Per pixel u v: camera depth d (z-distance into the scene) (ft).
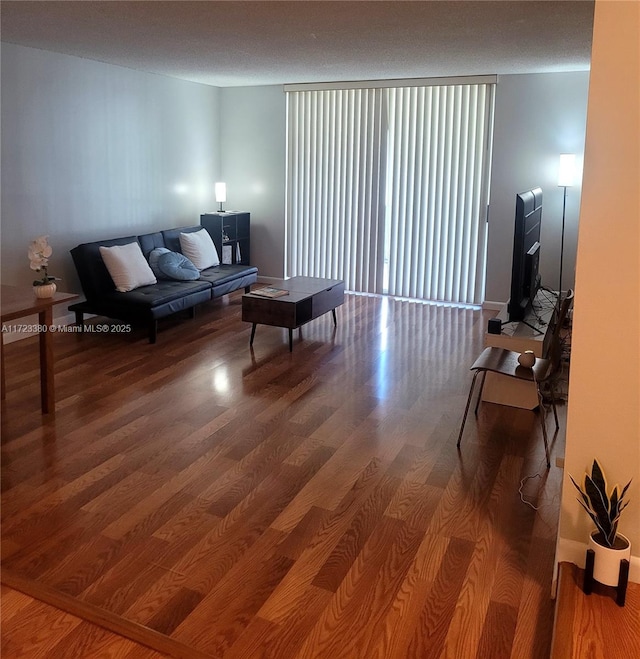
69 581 7.55
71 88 17.97
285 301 16.44
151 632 6.72
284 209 24.49
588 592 6.70
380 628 6.85
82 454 10.70
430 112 21.38
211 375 14.83
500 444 11.42
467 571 7.83
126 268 17.99
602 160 6.48
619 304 6.66
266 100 23.86
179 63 18.78
